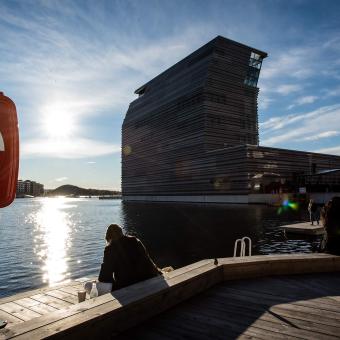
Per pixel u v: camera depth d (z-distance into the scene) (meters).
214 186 113.19
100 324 3.36
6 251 28.75
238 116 127.00
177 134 133.62
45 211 108.06
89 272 20.61
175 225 45.72
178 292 4.52
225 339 3.48
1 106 2.45
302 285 5.38
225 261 5.80
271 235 32.78
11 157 2.46
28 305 5.66
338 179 100.62
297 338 3.47
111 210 100.12
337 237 6.47
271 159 107.56
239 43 126.88
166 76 146.50
